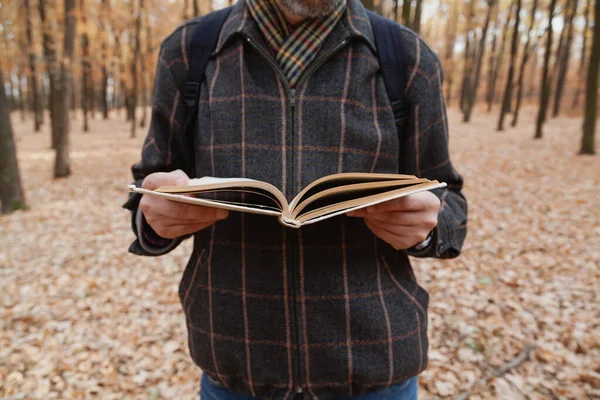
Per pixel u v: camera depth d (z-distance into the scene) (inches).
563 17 651.5
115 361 127.6
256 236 38.1
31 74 773.3
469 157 413.7
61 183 368.2
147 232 40.0
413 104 39.1
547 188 281.6
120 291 168.1
